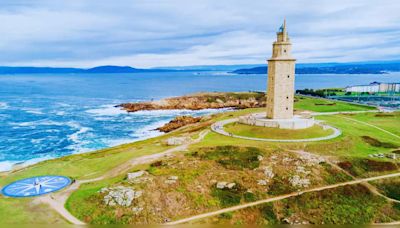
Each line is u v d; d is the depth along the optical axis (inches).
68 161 2625.5
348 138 2861.7
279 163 2257.6
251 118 3253.0
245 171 2149.4
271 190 1987.0
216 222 1683.1
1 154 3427.7
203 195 1893.5
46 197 1849.2
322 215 1811.0
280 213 1807.3
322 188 2032.5
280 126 2987.2
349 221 1785.2
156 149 2655.0
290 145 2630.4
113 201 1753.2
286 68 3053.6
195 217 1723.7
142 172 2078.0
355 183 2102.6
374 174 2235.5
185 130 3671.3
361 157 2440.9
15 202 1785.2
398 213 1865.2
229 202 1860.2
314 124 3206.2
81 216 1659.7
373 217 1824.6
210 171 2123.5
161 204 1785.2
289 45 3048.7
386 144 2849.4
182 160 2271.2
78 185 2014.0
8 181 2121.1
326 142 2704.2
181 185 1948.8
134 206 1744.6
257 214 1780.3
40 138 4138.8
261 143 2669.8
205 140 2829.7
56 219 1621.6
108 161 2449.6
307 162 2272.4
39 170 2342.5
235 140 2790.4
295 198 1913.1
